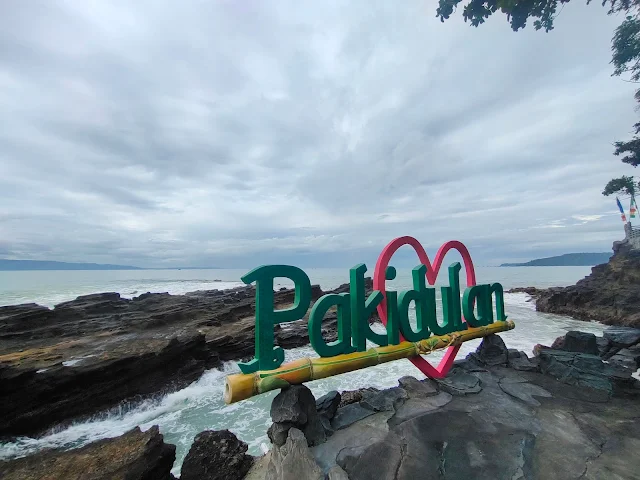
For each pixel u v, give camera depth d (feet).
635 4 42.55
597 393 20.36
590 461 13.89
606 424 16.84
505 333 76.23
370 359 17.80
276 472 14.24
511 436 15.72
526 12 34.14
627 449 14.73
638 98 70.28
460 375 22.79
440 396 19.99
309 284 16.40
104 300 92.02
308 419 15.35
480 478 12.96
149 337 57.62
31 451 33.53
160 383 47.47
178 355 51.31
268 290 15.11
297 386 15.55
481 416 17.52
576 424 16.81
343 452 14.55
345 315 17.53
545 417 17.51
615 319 84.64
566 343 27.14
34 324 64.90
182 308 82.48
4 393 36.45
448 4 35.27
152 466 23.00
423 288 21.08
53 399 39.06
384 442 15.19
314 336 16.16
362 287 18.07
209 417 39.17
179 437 34.73
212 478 22.91
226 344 60.34
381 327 90.84
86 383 41.55
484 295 25.71
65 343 53.52
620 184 83.66
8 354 49.62
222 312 77.71
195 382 50.65
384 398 19.26
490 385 21.57
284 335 69.15
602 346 45.14
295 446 13.61
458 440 15.35
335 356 16.80
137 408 42.96
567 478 12.91
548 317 98.84
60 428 37.78
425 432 15.99
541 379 22.65
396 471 13.34
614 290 95.91
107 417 40.73
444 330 22.18
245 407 41.32
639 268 96.84
